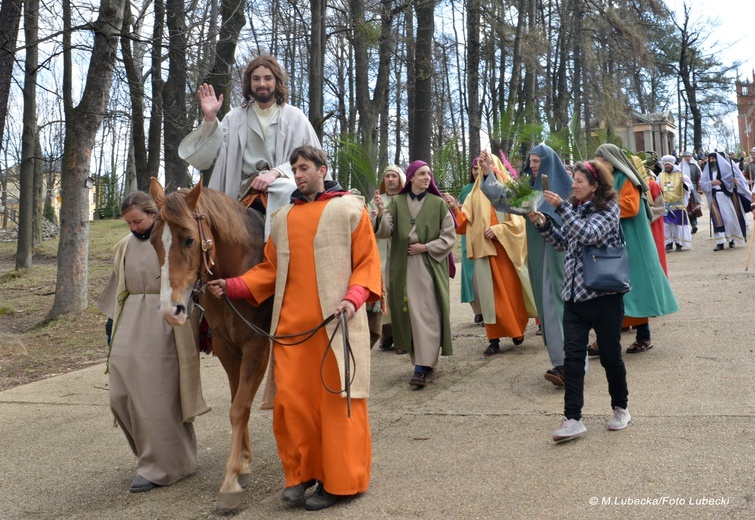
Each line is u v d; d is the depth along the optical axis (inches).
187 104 651.5
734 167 593.0
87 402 282.5
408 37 935.7
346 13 713.6
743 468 160.2
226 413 251.1
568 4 1199.6
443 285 273.1
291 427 163.6
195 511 167.8
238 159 214.1
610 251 191.2
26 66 737.0
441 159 658.8
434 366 267.4
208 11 659.4
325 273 164.9
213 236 172.7
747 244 610.2
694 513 141.5
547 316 245.1
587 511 146.6
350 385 161.0
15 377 345.1
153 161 641.6
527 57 1003.3
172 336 186.1
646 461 170.1
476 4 946.1
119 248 193.3
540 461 177.5
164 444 184.2
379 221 275.1
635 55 1172.5
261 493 176.4
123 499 179.3
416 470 180.2
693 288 417.1
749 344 275.9
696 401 213.2
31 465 212.7
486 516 149.4
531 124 693.9
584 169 197.8
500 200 214.2
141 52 673.6
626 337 316.8
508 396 242.2
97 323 458.9
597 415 209.2
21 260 776.3
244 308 174.9
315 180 169.8
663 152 1838.1
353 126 1013.8
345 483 159.9
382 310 235.3
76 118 477.4
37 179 1101.1
